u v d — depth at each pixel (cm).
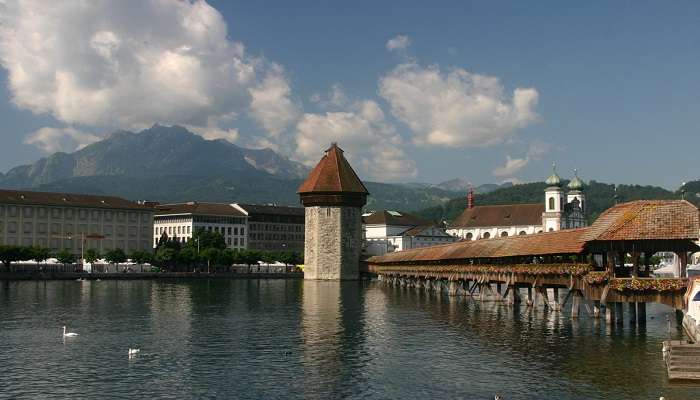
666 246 4975
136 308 7738
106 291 10881
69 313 7138
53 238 19250
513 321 6147
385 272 13925
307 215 16375
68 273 15438
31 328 5878
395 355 4500
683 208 4934
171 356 4512
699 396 3319
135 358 4444
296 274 18025
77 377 3897
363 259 16475
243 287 12519
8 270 15862
